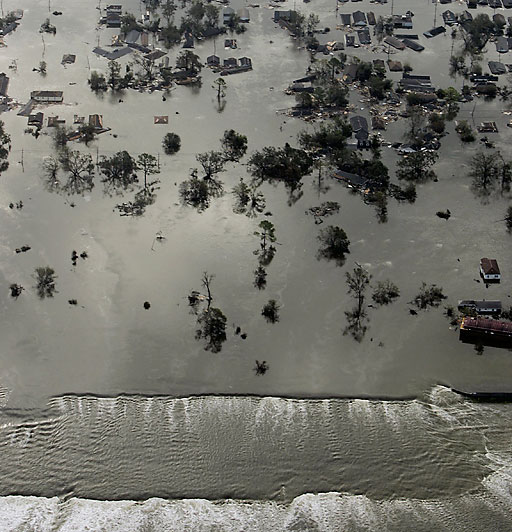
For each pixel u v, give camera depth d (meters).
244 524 121.62
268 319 162.25
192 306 165.50
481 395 144.38
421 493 126.81
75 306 165.25
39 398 143.88
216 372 150.00
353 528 120.94
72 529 120.69
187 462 131.50
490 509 123.56
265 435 136.62
